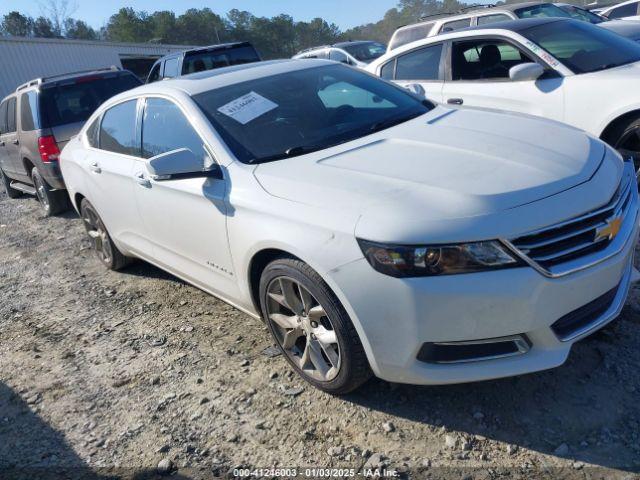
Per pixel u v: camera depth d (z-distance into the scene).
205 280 3.65
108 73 8.10
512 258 2.30
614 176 2.73
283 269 2.82
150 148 3.92
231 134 3.37
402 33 10.12
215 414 2.99
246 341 3.64
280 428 2.81
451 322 2.36
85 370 3.63
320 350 2.96
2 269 5.97
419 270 2.34
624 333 3.05
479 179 2.54
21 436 3.08
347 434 2.70
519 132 3.12
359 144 3.22
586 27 5.77
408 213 2.40
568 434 2.48
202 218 3.33
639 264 3.81
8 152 8.73
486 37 5.78
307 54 16.41
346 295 2.50
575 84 4.93
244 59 14.08
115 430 3.00
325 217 2.58
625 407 2.57
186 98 3.66
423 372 2.50
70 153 5.23
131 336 3.98
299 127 3.48
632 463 2.29
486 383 2.87
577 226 2.42
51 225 7.48
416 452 2.53
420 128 3.37
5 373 3.75
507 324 2.35
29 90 7.63
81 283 5.17
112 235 4.79
